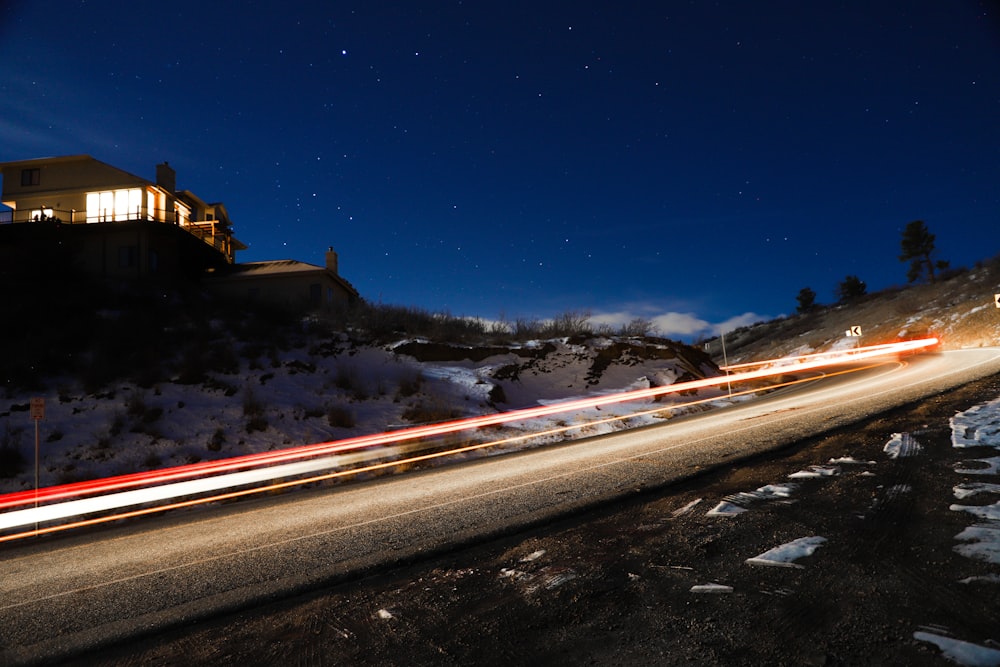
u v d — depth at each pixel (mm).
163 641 3811
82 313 22500
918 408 10656
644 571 4012
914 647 2607
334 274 35219
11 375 16672
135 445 13789
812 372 33344
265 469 12461
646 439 12398
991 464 5676
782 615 3082
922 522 4250
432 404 18625
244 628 3889
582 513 6023
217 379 18312
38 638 4051
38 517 9750
